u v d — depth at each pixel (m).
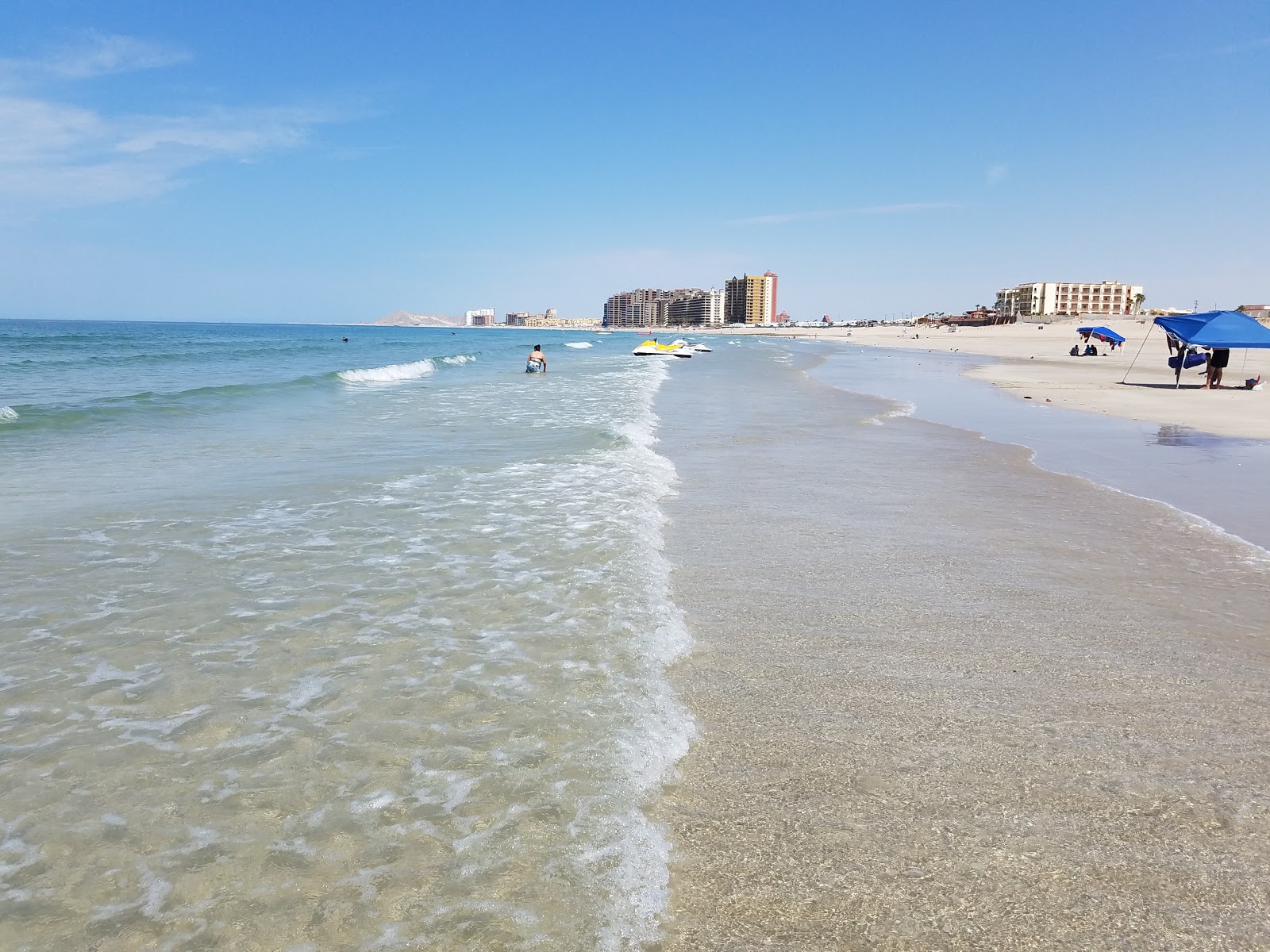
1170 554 7.07
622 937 2.43
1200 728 3.86
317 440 12.69
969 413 18.81
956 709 4.02
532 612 5.21
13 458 10.87
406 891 2.62
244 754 3.45
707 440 13.69
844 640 4.91
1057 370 37.62
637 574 6.02
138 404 17.59
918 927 2.50
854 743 3.67
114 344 59.12
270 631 4.84
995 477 10.70
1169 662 4.68
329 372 31.02
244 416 16.02
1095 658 4.71
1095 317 167.62
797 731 3.77
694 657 4.61
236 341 75.44
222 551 6.49
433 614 5.15
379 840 2.88
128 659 4.41
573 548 6.68
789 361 47.88
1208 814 3.15
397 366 31.89
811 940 2.44
